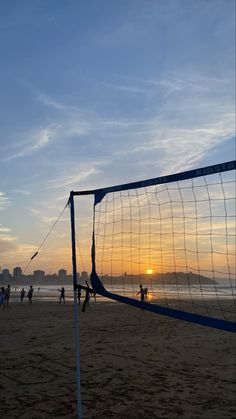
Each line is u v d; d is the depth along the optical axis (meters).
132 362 7.09
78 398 4.14
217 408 4.68
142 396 5.12
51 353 7.84
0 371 6.38
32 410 4.56
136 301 4.46
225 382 5.82
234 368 6.71
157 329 11.52
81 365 6.82
